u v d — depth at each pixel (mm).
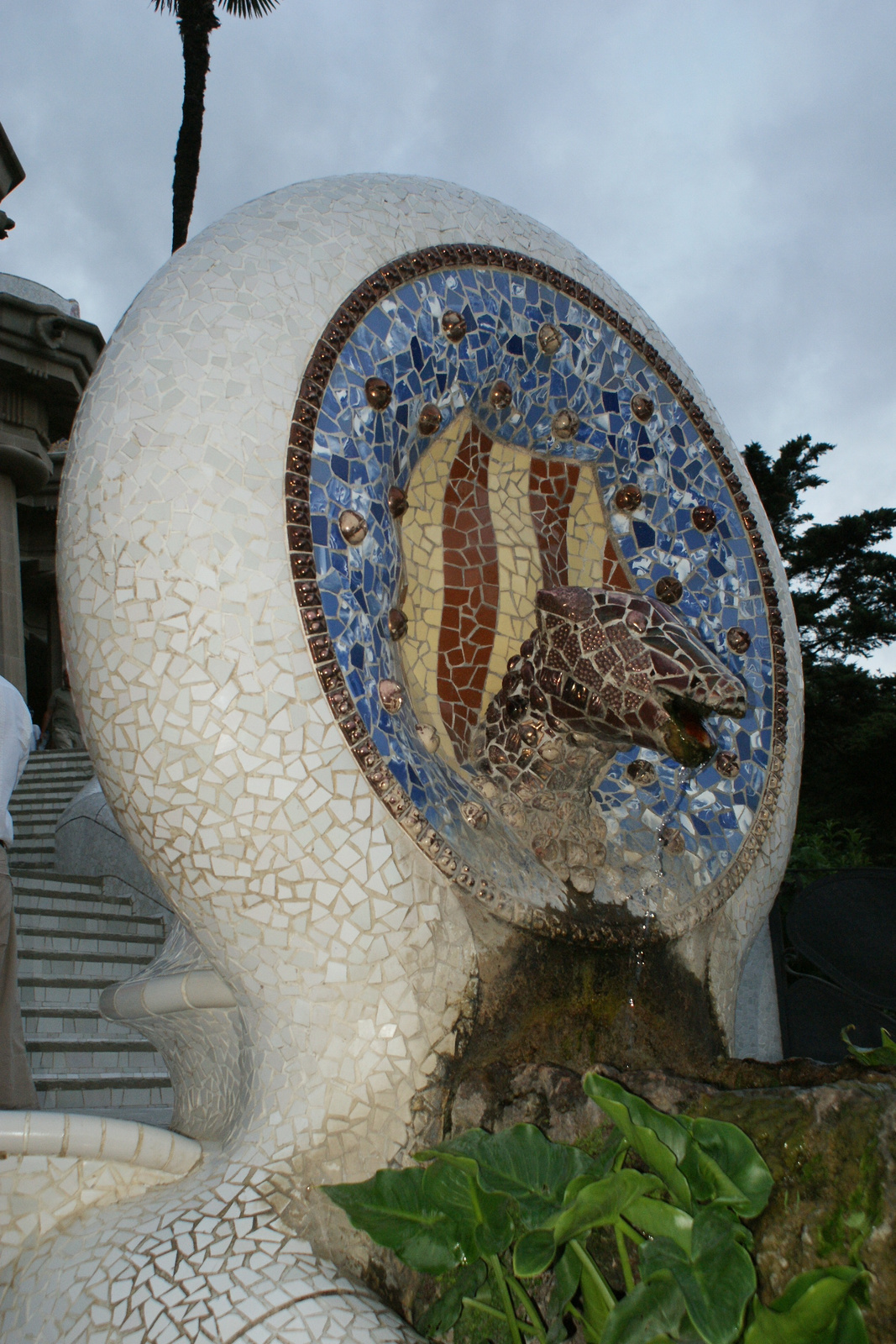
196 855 1957
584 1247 1611
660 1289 1429
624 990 2252
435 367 2359
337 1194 1644
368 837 1963
